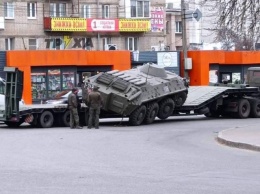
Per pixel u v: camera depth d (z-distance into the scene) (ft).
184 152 61.72
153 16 216.95
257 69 131.85
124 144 69.97
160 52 185.57
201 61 188.65
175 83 106.83
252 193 38.14
